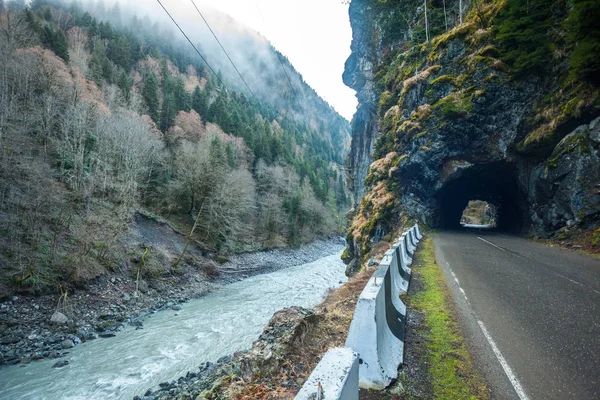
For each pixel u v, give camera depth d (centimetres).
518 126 2047
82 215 2675
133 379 1152
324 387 169
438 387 356
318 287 2691
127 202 3234
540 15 1930
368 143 4312
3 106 2717
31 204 2181
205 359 1315
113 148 3609
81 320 1795
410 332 512
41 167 2389
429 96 2431
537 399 329
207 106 8719
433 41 2650
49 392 1077
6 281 1805
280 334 715
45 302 1847
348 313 634
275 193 6259
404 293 711
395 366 384
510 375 378
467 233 2294
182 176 4600
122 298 2216
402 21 3472
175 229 3803
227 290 2747
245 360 515
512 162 2120
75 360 1323
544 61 1898
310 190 7544
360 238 2689
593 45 1424
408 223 2298
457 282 821
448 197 3084
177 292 2612
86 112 3409
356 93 4328
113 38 9494
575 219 1578
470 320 557
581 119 1656
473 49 2272
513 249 1432
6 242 1991
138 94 6544
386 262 571
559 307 622
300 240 6172
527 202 2108
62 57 5250
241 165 6216
